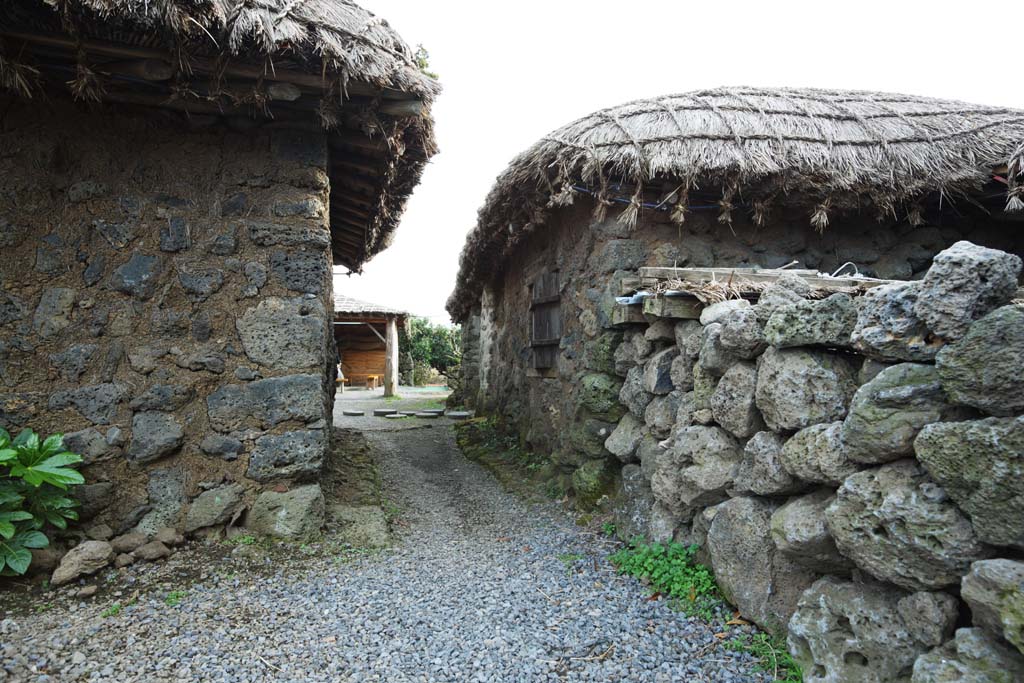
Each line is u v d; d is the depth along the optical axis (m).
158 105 3.25
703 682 2.04
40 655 2.21
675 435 2.94
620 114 4.09
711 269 3.62
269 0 3.12
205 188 3.37
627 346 3.81
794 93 4.60
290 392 3.40
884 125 4.08
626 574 2.98
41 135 3.09
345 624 2.50
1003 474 1.39
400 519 4.03
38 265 3.06
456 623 2.51
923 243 4.34
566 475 4.63
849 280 3.32
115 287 3.18
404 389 18.75
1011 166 3.69
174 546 3.16
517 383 6.49
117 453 3.13
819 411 2.04
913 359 1.73
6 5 2.54
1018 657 1.41
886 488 1.71
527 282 5.95
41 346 3.04
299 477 3.42
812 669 1.92
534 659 2.21
